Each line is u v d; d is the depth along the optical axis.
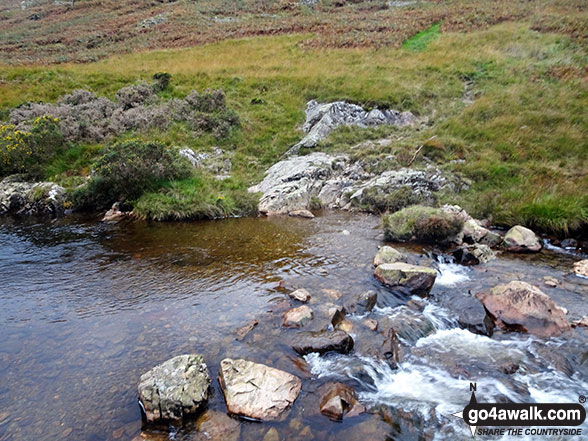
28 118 18.38
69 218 13.25
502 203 12.20
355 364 5.45
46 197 14.00
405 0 44.81
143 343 5.97
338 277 8.30
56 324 6.54
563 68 21.67
